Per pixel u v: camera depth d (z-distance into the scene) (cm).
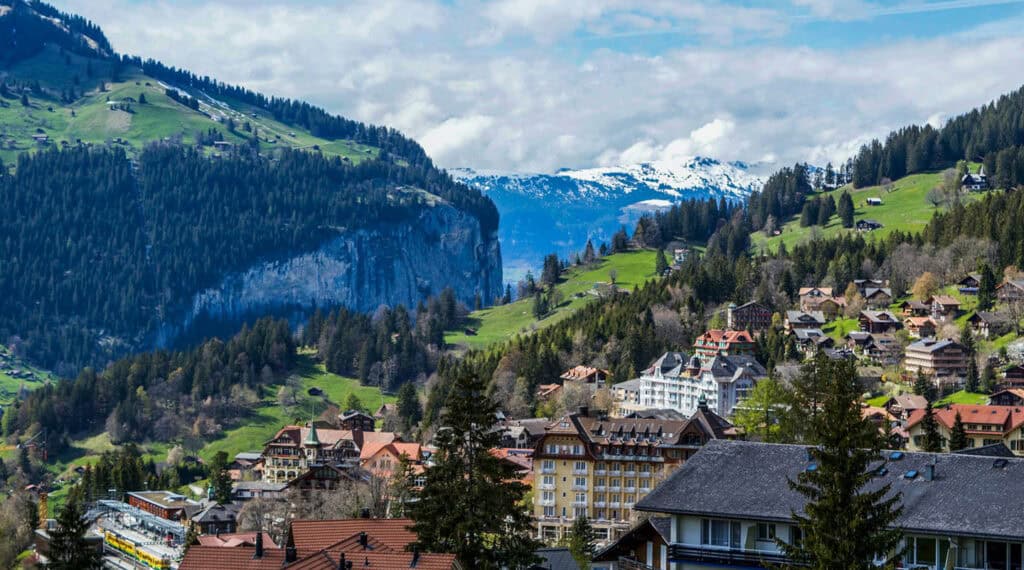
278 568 10025
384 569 9381
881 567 8006
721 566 9181
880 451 8981
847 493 8069
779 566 8488
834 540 8012
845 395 8306
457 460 11106
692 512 9188
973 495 8762
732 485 9344
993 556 8531
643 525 10050
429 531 10794
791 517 8906
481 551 10944
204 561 10156
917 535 8700
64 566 12469
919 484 8975
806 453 9475
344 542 10388
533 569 11344
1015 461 8956
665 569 9900
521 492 11275
